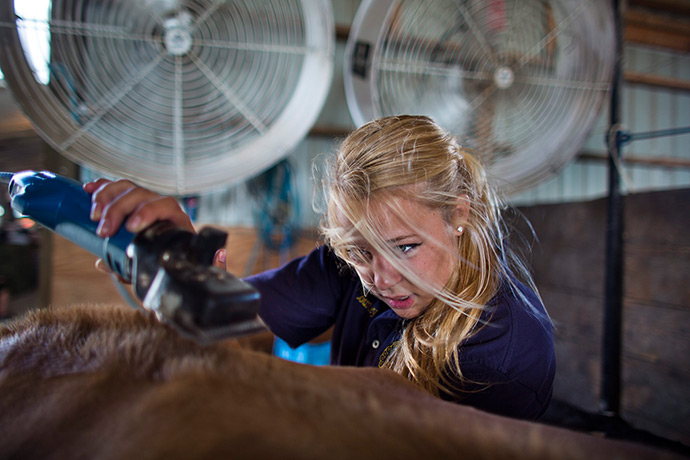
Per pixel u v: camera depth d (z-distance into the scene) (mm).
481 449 230
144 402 260
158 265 329
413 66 2119
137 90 1935
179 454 211
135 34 1847
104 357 316
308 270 1024
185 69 1964
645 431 1628
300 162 2992
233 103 1985
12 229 2578
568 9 2186
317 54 2039
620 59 1823
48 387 297
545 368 768
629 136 1708
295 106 2086
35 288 2635
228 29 1973
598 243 1855
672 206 1558
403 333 808
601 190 3697
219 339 281
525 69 2219
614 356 1734
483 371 723
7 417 282
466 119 2195
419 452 219
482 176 906
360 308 968
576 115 2303
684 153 4027
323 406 255
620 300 1721
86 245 416
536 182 2344
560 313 2023
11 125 2383
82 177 2398
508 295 818
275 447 212
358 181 693
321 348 2033
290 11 2023
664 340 1582
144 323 363
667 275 1573
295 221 2805
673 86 3738
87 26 1749
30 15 1690
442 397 793
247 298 296
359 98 2133
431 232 705
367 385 326
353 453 212
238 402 251
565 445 243
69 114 1833
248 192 2787
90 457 233
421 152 705
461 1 2037
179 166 1955
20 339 353
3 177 524
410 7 2096
